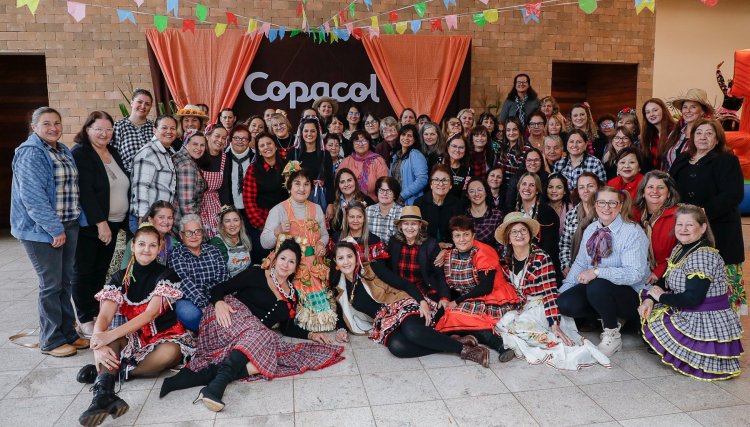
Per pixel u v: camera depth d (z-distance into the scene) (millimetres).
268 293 3301
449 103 7770
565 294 3469
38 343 3525
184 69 7113
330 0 7492
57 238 3150
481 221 4195
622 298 3324
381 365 3186
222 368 2797
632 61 8344
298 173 3846
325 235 3975
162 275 3025
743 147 8445
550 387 2877
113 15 7160
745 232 7367
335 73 7535
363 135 4812
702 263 2928
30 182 3055
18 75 7957
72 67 7191
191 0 7219
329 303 3729
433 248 3779
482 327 3420
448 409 2645
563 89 9602
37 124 3146
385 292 3609
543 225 4000
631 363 3182
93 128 3496
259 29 6730
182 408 2670
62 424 2549
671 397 2756
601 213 3389
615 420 2531
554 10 8023
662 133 4250
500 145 5512
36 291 4793
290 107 7512
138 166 3662
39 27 7070
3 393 2859
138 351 2967
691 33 9922
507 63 7984
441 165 4242
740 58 8391
